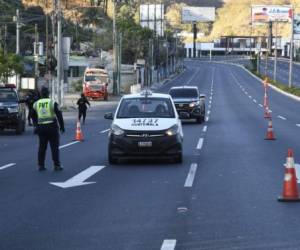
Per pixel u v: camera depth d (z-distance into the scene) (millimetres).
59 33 58938
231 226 10414
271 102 72375
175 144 18906
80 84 97812
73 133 34250
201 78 136875
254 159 20484
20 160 21062
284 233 9883
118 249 8992
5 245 9320
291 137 29531
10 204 12688
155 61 133375
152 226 10477
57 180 16047
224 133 32219
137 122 19125
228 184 15094
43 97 18078
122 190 14305
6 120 33188
